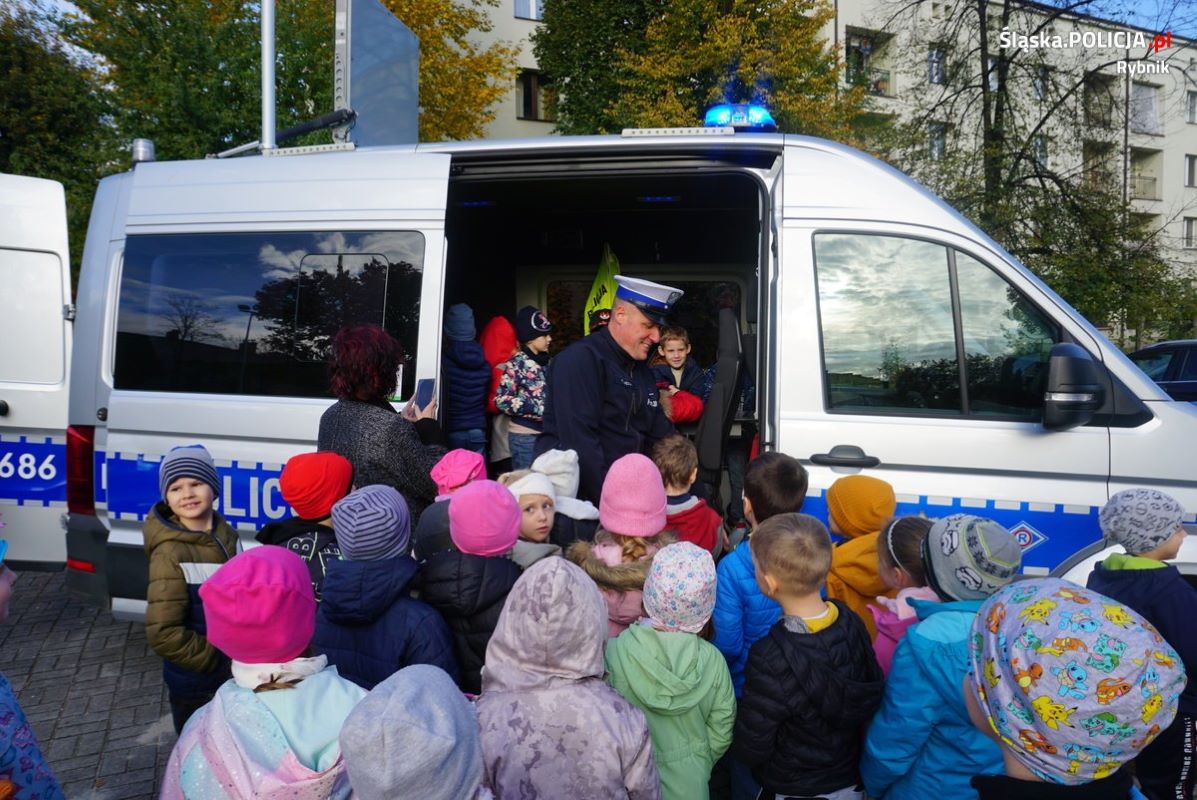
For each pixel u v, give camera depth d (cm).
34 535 455
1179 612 229
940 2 1521
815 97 1548
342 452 285
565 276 563
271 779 144
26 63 1541
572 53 1878
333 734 153
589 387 324
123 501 370
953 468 312
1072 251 1351
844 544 264
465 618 219
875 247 322
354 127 456
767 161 346
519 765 164
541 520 260
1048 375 292
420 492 294
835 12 1641
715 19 1545
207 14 1234
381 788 111
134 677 412
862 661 201
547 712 167
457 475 269
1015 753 124
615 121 1692
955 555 191
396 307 350
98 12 1254
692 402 468
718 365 383
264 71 542
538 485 262
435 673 128
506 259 560
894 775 190
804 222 324
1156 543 237
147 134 1218
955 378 317
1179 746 237
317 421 348
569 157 351
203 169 379
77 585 384
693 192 452
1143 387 308
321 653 213
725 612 245
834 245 323
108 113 1309
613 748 165
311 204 361
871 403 318
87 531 381
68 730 359
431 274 347
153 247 374
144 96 1236
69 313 458
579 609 171
